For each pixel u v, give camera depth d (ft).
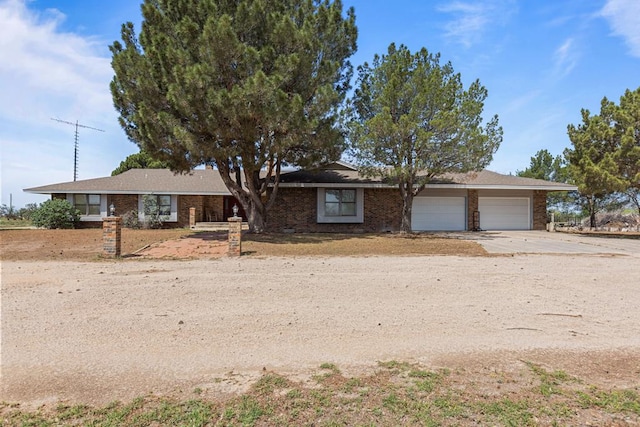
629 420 8.94
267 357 12.56
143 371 11.43
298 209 64.80
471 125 51.60
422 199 68.64
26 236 49.01
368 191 66.54
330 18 47.70
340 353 12.95
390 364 12.02
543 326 15.99
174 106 42.09
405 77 54.65
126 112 48.39
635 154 56.34
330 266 30.58
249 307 18.56
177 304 19.01
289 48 43.24
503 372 11.51
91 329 15.24
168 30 45.65
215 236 51.39
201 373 11.31
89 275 26.27
